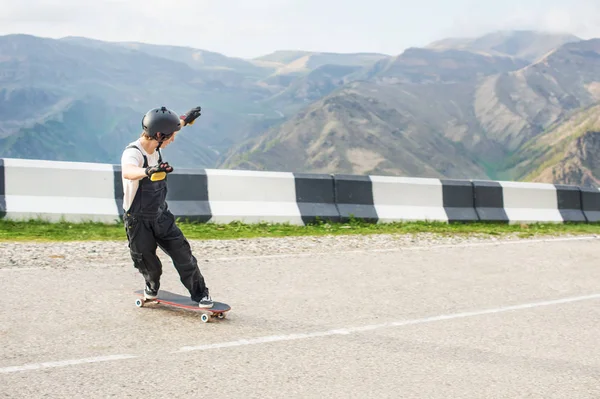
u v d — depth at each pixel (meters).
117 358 4.23
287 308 5.79
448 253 9.09
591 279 7.68
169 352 4.41
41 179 10.14
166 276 6.82
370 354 4.57
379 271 7.64
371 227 11.80
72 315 5.21
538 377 4.22
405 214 12.68
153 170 4.73
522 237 11.20
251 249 8.62
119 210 10.49
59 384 3.74
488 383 4.07
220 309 5.19
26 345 4.43
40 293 5.85
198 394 3.67
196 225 10.65
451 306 6.10
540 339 5.11
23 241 8.48
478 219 13.41
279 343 4.73
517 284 7.24
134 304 5.63
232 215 11.17
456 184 13.37
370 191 12.49
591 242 10.80
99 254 7.75
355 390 3.85
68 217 10.09
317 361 4.37
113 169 10.66
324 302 6.06
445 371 4.27
